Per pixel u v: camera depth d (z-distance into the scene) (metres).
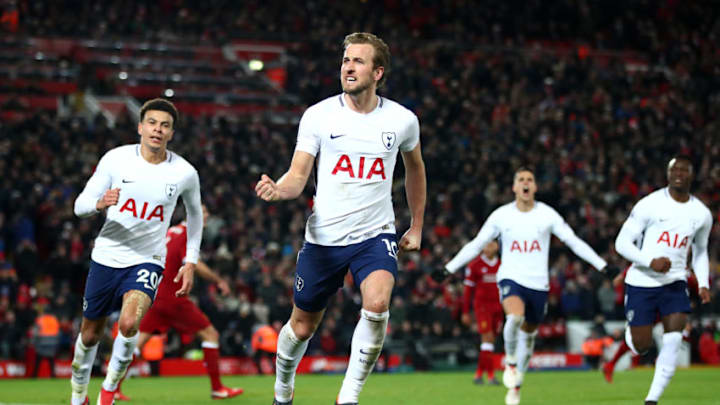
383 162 5.59
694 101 34.06
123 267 6.70
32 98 28.75
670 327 8.16
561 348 19.12
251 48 36.25
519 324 9.21
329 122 5.52
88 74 30.25
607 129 30.28
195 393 11.09
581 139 29.55
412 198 6.04
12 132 23.28
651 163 28.23
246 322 16.75
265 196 5.11
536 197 23.75
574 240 9.55
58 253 18.09
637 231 8.43
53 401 9.41
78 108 29.25
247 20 36.97
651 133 30.48
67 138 23.22
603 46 39.53
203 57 35.19
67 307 16.58
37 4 33.59
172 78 32.84
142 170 6.73
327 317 17.66
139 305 6.54
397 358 17.70
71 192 21.05
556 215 9.69
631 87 34.47
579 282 20.17
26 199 20.23
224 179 22.81
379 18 37.25
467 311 13.23
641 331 8.44
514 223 9.65
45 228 19.62
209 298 16.72
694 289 19.98
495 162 26.20
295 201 22.12
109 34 33.97
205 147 24.72
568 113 31.22
